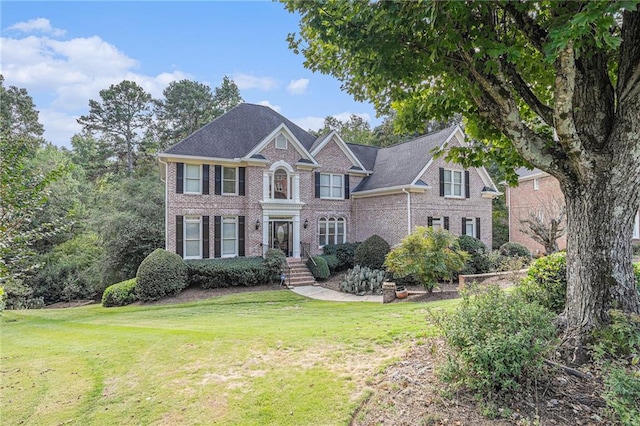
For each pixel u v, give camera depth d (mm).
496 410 3676
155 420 4309
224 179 19047
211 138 19406
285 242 20625
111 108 36312
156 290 15367
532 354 3775
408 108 6262
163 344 7125
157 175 27516
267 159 19516
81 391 5223
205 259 17938
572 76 4121
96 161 36812
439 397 4055
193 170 18297
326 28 4758
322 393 4574
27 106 31750
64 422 4395
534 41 4707
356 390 4570
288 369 5438
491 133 6090
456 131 20594
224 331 8047
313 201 21453
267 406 4406
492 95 4711
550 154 4914
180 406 4590
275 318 10258
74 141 42031
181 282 16172
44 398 5047
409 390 4332
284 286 17531
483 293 4992
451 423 3598
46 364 6445
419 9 3939
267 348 6480
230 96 41250
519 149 4898
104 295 15766
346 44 4781
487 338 3920
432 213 20344
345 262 20891
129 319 11531
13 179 6160
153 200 23000
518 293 6051
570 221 5105
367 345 6207
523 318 4137
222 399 4668
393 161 23062
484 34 4363
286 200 20000
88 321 11445
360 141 38906
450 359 4137
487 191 22391
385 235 20891
